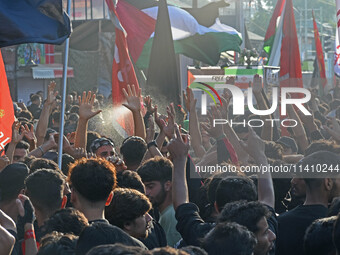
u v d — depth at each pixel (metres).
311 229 4.10
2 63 8.14
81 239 3.71
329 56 39.31
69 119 12.91
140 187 5.43
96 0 24.86
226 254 3.61
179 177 4.77
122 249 2.79
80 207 4.67
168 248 2.76
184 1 31.75
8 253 4.44
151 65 11.05
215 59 18.58
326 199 5.36
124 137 9.99
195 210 4.69
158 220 6.39
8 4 7.23
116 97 10.11
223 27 18.75
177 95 10.96
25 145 8.24
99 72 28.55
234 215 4.28
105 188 4.62
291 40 12.51
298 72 12.26
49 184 5.32
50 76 29.16
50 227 4.37
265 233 4.28
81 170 4.62
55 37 7.29
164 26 11.02
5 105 8.12
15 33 7.21
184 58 20.22
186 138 4.83
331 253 4.00
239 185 4.92
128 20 14.95
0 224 4.91
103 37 27.77
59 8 7.22
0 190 5.58
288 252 5.34
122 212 4.69
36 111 19.83
